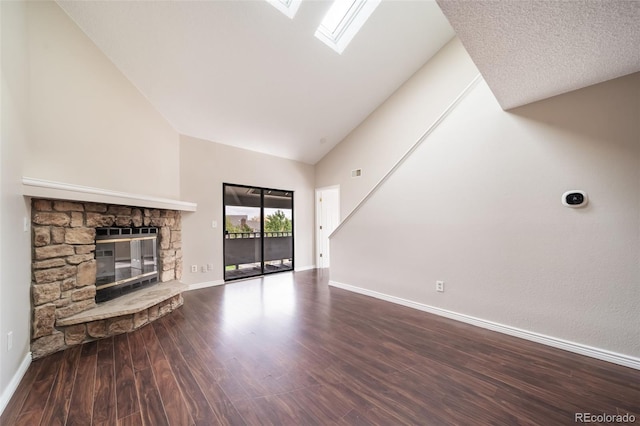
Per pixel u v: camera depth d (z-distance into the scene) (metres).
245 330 2.52
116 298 2.76
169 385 1.66
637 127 1.80
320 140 5.16
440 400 1.51
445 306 2.85
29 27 2.07
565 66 1.72
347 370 1.82
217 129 4.10
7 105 1.63
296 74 3.50
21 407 1.45
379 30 3.35
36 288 2.02
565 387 1.62
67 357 2.02
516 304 2.34
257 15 2.69
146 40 2.65
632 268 1.82
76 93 2.46
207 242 4.23
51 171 2.25
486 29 1.39
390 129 4.54
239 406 1.46
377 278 3.56
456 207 2.74
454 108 2.75
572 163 2.05
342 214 5.39
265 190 5.16
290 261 5.59
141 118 3.20
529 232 2.27
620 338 1.86
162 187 3.55
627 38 1.43
